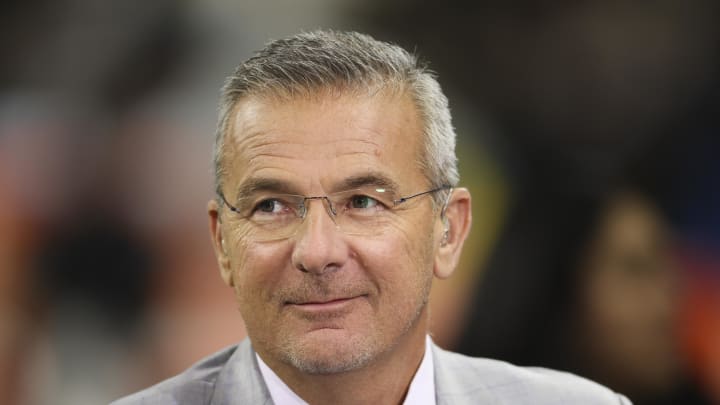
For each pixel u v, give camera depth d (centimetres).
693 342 1172
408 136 629
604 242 1171
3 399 1054
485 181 1173
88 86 1084
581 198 1173
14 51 1075
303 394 644
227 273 671
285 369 641
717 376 1170
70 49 1084
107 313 1077
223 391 673
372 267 605
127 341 1078
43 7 1083
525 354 1160
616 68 1182
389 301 614
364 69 621
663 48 1187
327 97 609
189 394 676
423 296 641
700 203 1179
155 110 1091
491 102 1177
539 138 1172
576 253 1167
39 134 1078
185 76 1100
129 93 1089
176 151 1094
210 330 1089
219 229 676
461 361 733
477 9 1178
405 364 655
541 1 1178
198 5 1103
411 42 1169
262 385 661
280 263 604
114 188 1083
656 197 1181
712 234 1177
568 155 1172
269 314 613
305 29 1134
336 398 641
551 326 1162
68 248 1075
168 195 1089
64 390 1069
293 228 605
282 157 602
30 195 1073
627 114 1171
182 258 1089
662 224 1177
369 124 611
